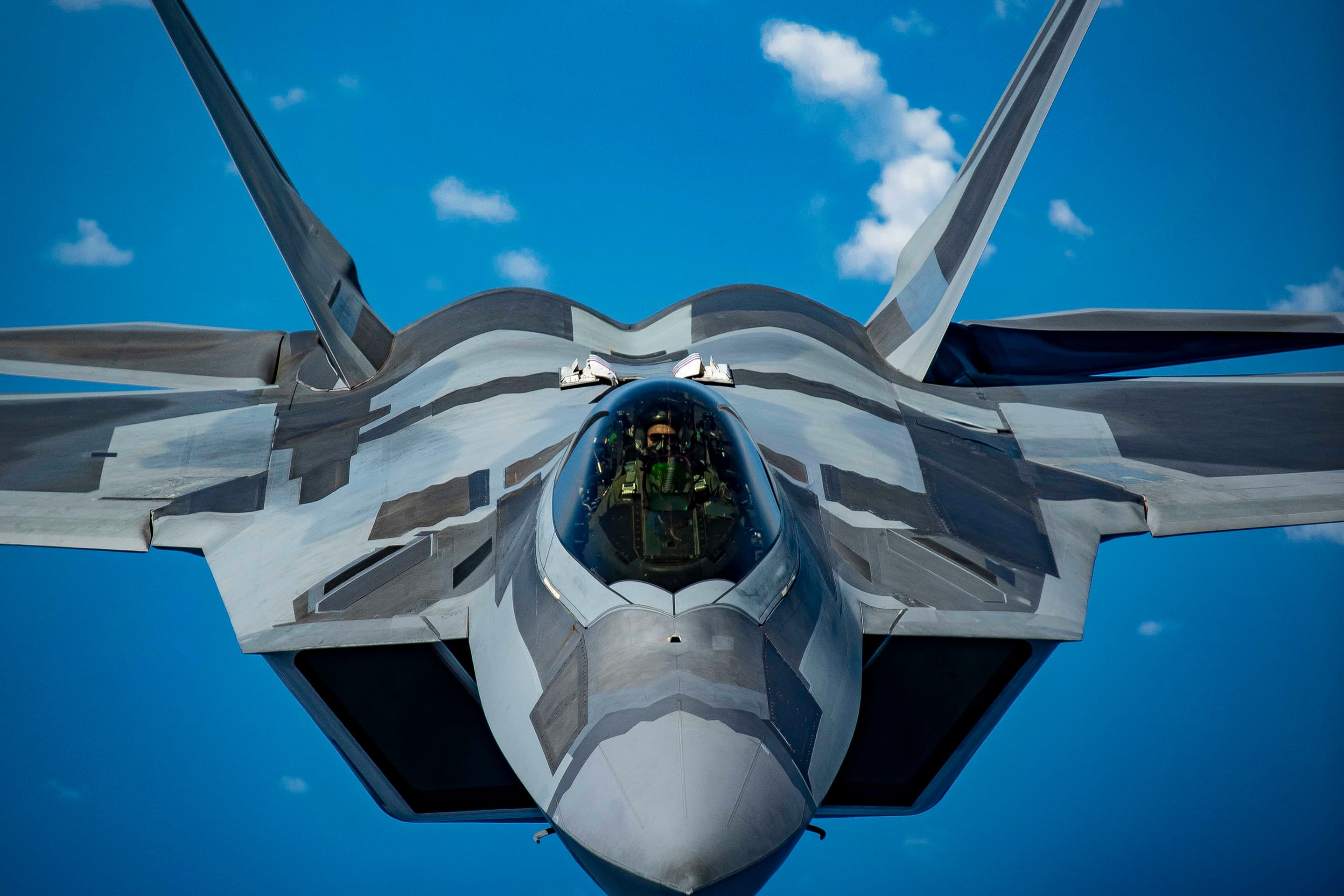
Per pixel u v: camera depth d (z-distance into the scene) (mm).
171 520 11055
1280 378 13812
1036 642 9148
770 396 12922
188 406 13289
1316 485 11273
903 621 8828
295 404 13656
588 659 7422
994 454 12547
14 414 12773
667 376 11844
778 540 8094
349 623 8984
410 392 13695
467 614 8891
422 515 10664
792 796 6734
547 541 8281
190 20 13609
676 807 6352
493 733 7902
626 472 8094
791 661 7582
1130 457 12211
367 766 8414
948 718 8672
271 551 10492
